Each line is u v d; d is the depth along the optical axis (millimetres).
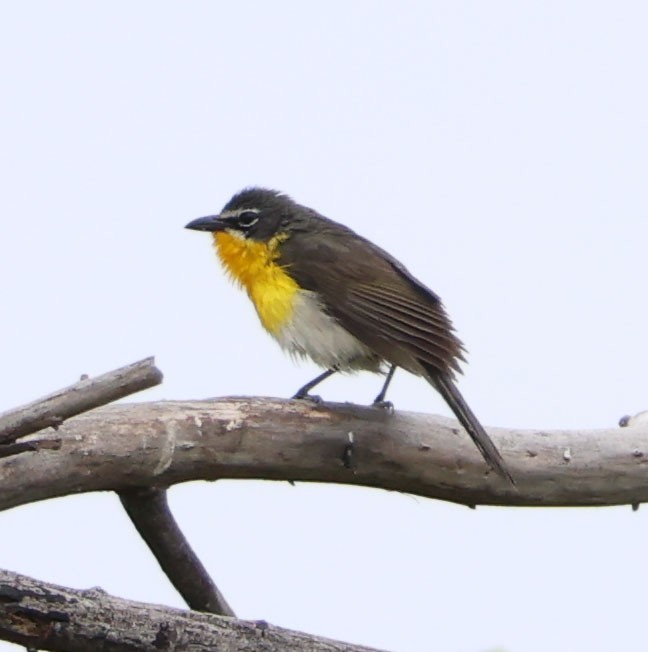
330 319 13773
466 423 11984
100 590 8461
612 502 12828
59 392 8859
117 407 10648
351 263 13898
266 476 11477
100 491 10734
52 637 8281
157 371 9031
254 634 8578
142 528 11594
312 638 8711
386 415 11844
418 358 12984
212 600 12258
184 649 8445
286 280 14039
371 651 8758
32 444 8945
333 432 11484
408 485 12086
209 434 10898
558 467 12477
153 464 10648
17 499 10047
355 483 11953
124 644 8367
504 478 11820
